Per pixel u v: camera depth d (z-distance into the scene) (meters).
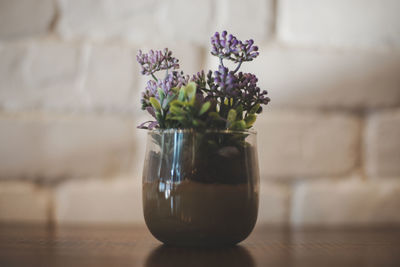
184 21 0.62
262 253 0.37
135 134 0.61
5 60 0.60
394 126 0.63
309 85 0.62
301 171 0.62
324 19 0.63
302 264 0.33
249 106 0.39
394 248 0.40
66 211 0.60
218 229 0.36
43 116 0.60
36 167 0.60
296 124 0.62
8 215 0.59
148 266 0.31
